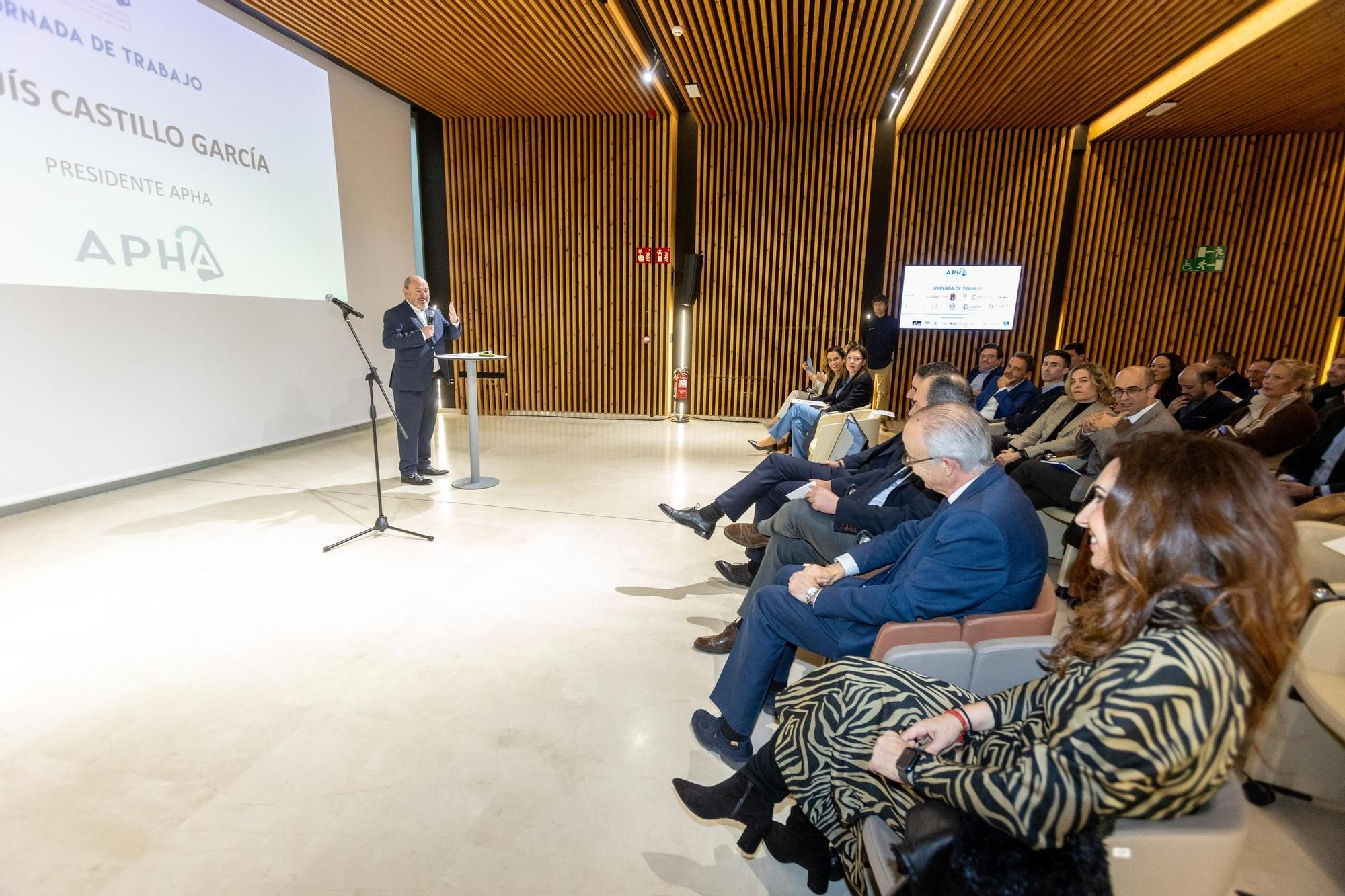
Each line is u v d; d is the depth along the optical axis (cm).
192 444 483
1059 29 469
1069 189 734
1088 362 371
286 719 199
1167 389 513
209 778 173
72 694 208
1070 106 632
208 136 477
